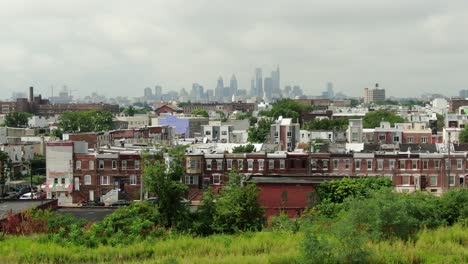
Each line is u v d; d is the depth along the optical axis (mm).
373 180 74375
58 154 113438
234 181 61562
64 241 50281
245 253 44781
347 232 39688
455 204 56344
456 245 44594
